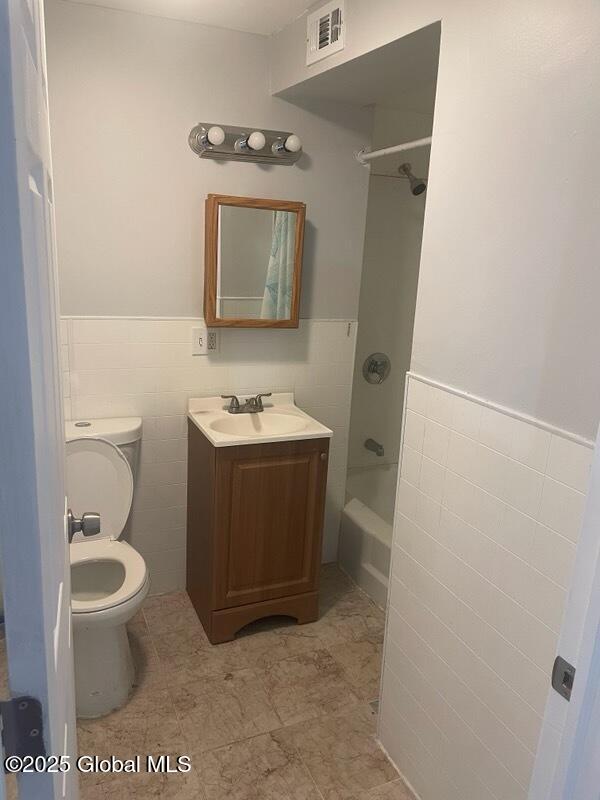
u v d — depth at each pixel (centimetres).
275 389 273
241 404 263
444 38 147
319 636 249
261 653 237
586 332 116
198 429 243
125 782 178
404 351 325
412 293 317
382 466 333
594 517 79
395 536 180
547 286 123
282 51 230
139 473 258
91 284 233
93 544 223
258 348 265
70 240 227
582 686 80
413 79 211
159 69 225
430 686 168
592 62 110
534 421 128
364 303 308
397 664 184
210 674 224
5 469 56
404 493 175
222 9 211
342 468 298
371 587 277
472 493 147
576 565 82
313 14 205
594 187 112
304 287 267
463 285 146
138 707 206
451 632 158
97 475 225
